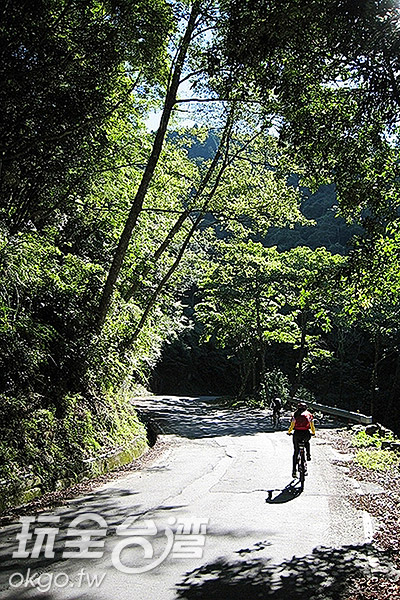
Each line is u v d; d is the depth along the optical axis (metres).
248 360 40.03
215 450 16.36
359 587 5.25
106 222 18.11
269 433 21.17
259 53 6.52
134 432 16.02
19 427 9.91
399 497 9.34
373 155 7.75
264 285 35.00
